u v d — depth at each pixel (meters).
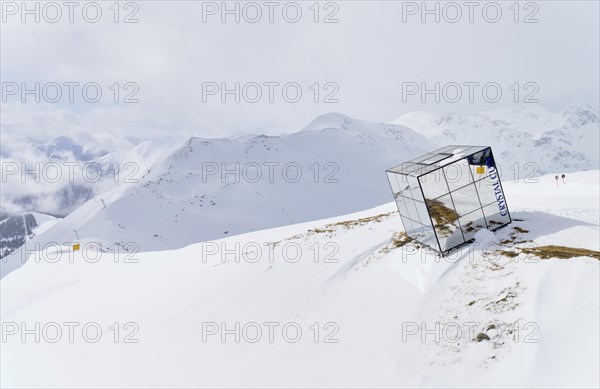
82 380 17.95
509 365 9.80
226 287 23.64
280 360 13.94
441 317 12.78
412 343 12.20
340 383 11.59
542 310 10.80
